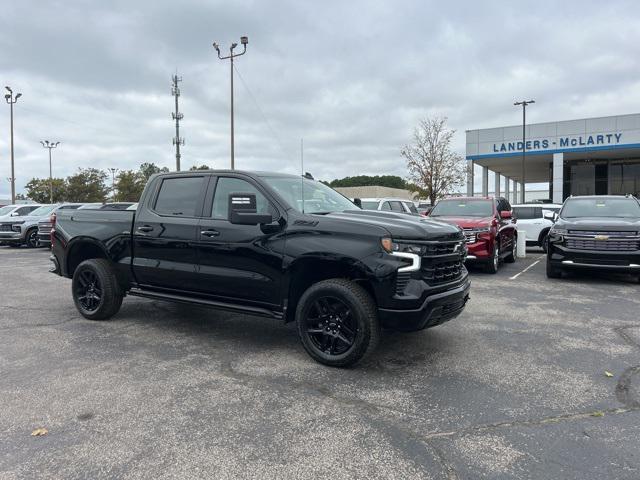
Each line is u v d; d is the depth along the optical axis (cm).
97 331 602
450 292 467
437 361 486
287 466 295
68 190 6247
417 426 347
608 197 1110
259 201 518
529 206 1758
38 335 583
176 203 581
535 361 486
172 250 565
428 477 283
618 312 700
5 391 410
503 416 363
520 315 680
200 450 314
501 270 1172
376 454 309
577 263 942
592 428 343
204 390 413
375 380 436
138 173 6662
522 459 302
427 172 3547
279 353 514
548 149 3362
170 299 579
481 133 3556
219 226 529
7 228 1942
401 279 438
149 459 303
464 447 317
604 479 280
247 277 507
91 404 384
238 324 638
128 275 618
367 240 447
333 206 558
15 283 997
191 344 547
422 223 481
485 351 518
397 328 443
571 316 674
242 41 2600
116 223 623
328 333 469
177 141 4212
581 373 452
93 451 312
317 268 486
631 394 403
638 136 3098
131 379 438
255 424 350
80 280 661
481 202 1209
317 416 363
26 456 307
